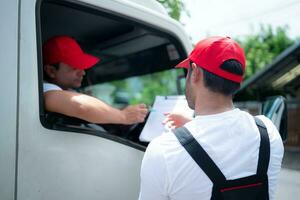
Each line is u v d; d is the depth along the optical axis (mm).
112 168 1772
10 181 1461
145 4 2230
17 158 1484
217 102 1266
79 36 2893
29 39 1578
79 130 1683
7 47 1521
